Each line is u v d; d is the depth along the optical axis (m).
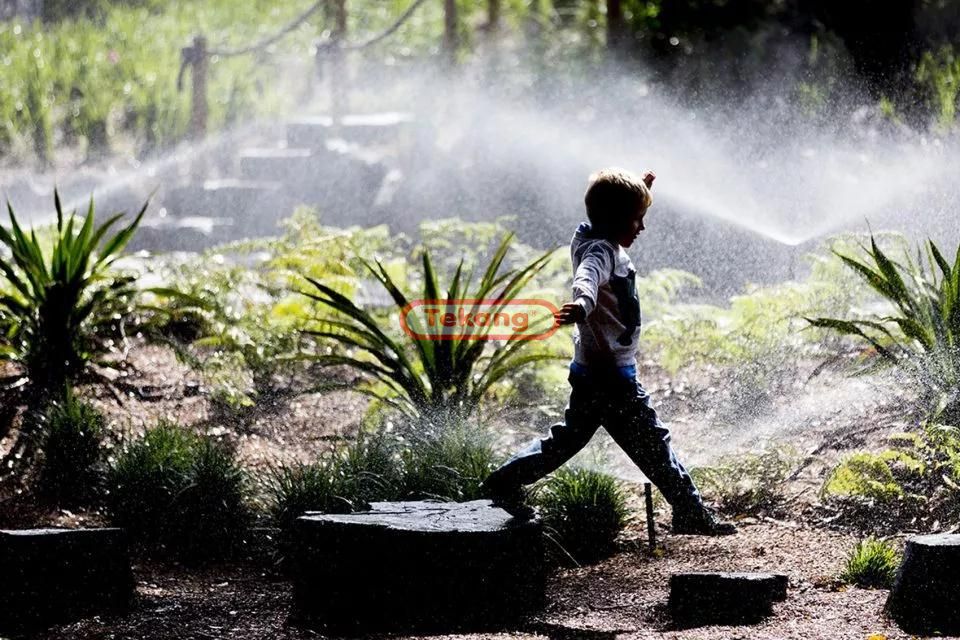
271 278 14.88
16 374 12.50
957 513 8.48
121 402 11.99
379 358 10.60
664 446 7.79
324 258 14.43
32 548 7.31
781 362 11.66
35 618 7.29
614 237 7.54
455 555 7.16
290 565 8.75
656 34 19.83
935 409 9.54
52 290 11.76
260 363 12.95
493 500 8.02
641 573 8.01
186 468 9.41
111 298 12.48
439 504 7.98
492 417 10.55
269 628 7.22
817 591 7.34
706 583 6.97
